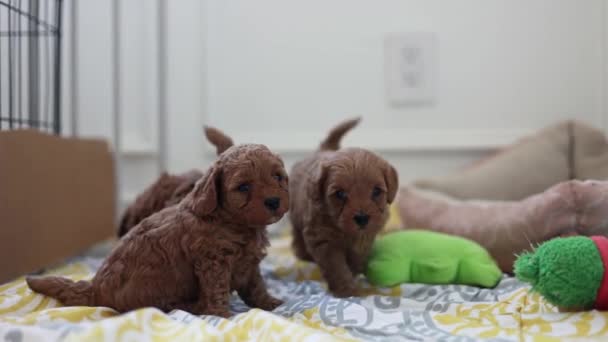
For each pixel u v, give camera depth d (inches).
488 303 20.2
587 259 18.1
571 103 38.6
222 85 40.3
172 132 40.4
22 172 24.3
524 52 38.8
